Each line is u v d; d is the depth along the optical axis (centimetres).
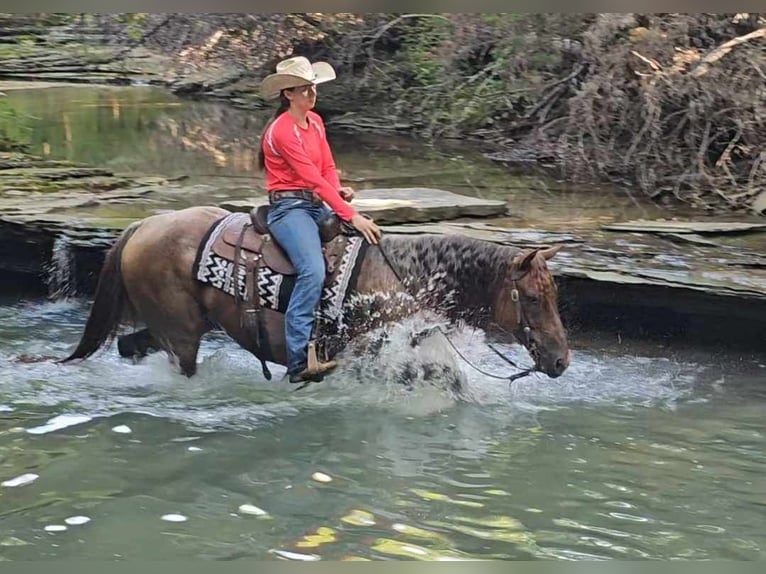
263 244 575
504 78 1454
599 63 1233
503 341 717
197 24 2194
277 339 579
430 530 440
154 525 439
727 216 953
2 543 419
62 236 822
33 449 522
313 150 565
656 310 730
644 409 603
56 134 1491
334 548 420
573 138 1294
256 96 1972
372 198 938
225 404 595
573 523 450
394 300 570
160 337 609
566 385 641
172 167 1221
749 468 518
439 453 530
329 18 1775
